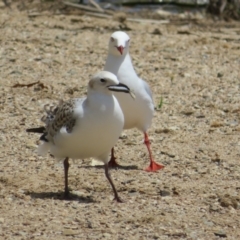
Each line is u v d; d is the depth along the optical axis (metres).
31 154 13.24
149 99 12.74
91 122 10.28
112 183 10.95
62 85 18.31
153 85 18.84
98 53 21.75
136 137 14.73
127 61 12.78
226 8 30.02
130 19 27.44
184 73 20.02
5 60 20.19
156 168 12.74
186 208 10.77
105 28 25.48
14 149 13.49
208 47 23.38
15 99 16.88
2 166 12.52
